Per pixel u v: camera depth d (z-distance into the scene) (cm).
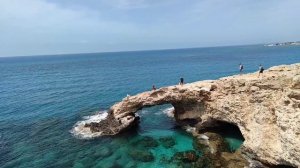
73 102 5647
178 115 3928
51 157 3062
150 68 12725
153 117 4400
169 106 4988
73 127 4038
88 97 6103
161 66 13562
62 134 3766
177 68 11919
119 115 3825
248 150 2678
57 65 18612
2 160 2992
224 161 2683
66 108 5172
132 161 2909
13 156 3095
